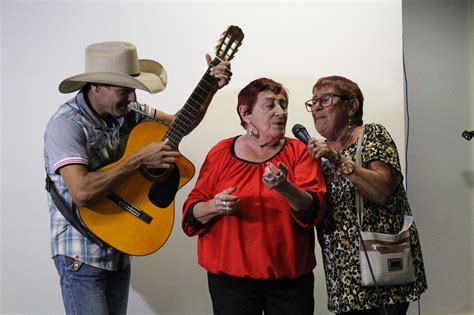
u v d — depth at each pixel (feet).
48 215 9.64
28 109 9.66
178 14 9.64
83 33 9.66
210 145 9.65
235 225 7.27
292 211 7.18
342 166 6.98
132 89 7.68
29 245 9.66
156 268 9.70
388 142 7.35
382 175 7.06
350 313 7.52
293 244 7.24
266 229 7.23
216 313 7.47
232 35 7.95
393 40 9.60
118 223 7.62
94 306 7.64
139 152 7.41
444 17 10.80
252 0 9.61
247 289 7.33
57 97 9.66
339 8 9.61
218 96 9.65
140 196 7.75
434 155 10.75
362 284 7.06
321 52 9.61
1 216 9.66
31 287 9.66
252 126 7.66
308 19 9.61
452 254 10.76
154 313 9.71
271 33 9.62
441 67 10.77
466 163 10.82
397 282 7.06
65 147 7.37
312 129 9.59
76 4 9.66
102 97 7.62
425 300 10.72
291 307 7.37
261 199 7.29
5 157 9.65
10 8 9.62
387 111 9.60
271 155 7.59
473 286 10.82
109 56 7.62
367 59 9.60
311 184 7.27
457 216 10.78
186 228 7.56
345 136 7.70
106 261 7.78
